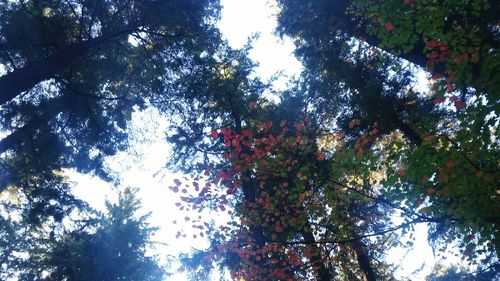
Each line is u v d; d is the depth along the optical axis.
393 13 7.45
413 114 13.12
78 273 14.77
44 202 15.55
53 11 12.91
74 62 13.54
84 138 14.82
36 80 11.32
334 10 13.55
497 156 6.47
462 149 6.57
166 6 13.66
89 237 16.14
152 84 15.56
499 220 6.38
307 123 13.62
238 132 13.98
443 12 7.10
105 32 13.69
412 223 7.23
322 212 9.27
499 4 8.95
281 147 10.37
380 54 8.05
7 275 16.89
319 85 14.89
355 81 13.76
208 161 15.26
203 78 14.58
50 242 16.61
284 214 10.69
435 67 8.48
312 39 16.05
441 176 6.52
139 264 15.64
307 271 11.02
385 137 13.87
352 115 13.36
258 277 10.47
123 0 13.72
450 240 8.42
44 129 13.62
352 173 8.12
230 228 10.70
